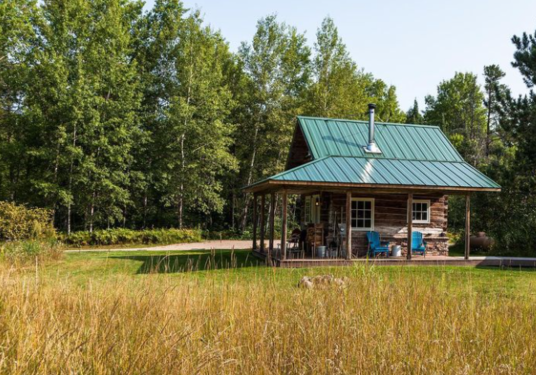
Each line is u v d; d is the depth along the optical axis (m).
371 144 15.61
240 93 31.86
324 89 29.69
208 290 4.96
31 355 2.83
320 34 30.31
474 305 4.89
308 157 16.86
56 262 11.95
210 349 3.15
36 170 24.91
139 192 28.62
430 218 16.05
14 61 24.23
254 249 16.95
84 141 22.61
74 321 3.77
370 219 15.45
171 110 25.88
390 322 4.00
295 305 4.48
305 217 18.22
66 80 22.64
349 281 5.54
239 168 30.73
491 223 19.20
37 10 24.31
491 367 3.33
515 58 18.42
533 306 5.31
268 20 29.27
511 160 19.09
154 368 2.88
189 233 24.30
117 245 21.59
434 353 3.38
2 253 9.23
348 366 3.12
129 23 28.12
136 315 3.88
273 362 3.20
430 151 16.27
